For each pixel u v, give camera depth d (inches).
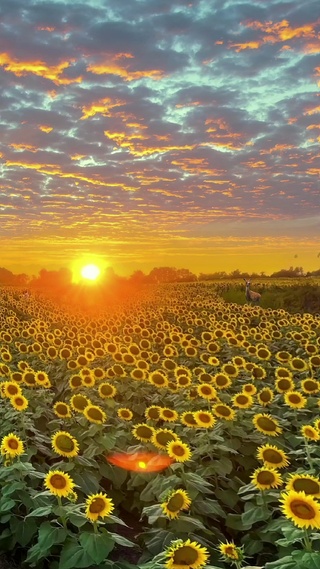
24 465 216.5
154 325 935.7
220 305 1295.5
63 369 491.5
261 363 528.1
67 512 180.2
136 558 212.1
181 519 192.2
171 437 246.4
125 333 743.7
